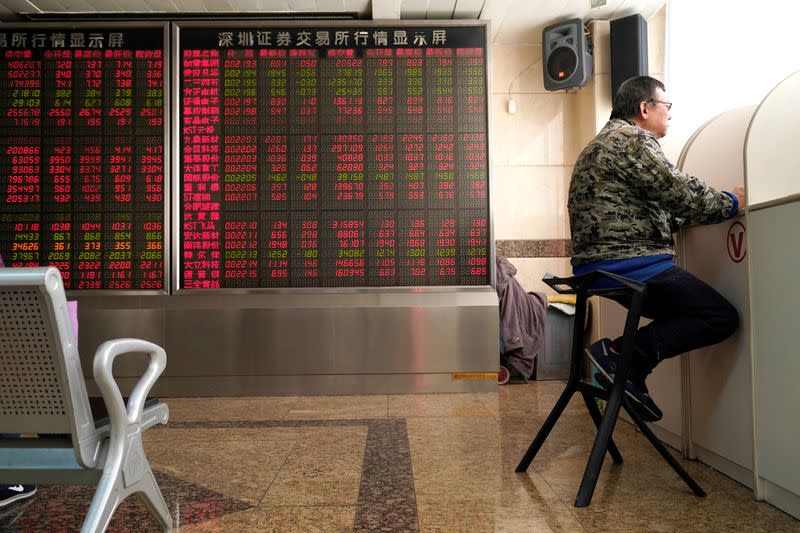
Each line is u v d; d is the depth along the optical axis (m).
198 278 3.87
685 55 3.84
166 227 3.85
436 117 3.93
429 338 3.84
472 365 3.85
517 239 4.75
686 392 2.35
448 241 3.92
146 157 3.88
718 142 2.40
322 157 3.90
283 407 3.46
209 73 3.90
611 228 2.05
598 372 2.04
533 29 4.57
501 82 4.80
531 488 2.02
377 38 3.93
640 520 1.72
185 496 1.98
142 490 1.47
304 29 3.92
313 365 3.81
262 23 3.89
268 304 3.81
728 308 1.94
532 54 4.80
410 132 3.93
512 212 4.75
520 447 2.54
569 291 2.15
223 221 3.88
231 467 2.30
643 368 2.02
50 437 1.35
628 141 2.02
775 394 1.77
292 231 3.89
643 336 2.00
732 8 3.30
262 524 1.74
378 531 1.68
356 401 3.61
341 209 3.90
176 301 3.82
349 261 3.90
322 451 2.52
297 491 2.02
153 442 2.68
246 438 2.74
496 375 3.86
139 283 3.85
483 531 1.66
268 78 3.91
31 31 3.90
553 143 4.77
